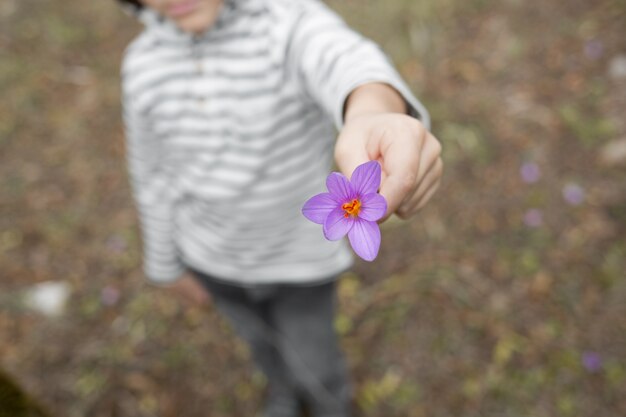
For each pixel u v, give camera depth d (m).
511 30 1.82
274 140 0.72
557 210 1.39
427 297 1.30
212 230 0.84
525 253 1.33
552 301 1.25
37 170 1.73
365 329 1.28
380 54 0.57
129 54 0.78
